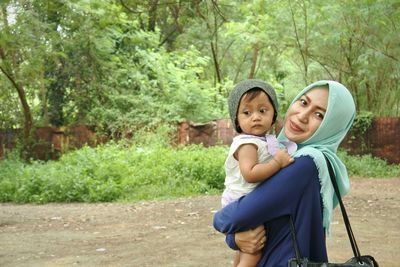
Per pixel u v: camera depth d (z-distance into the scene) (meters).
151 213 12.09
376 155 23.66
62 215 12.26
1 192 15.59
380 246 8.25
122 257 7.77
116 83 25.03
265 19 25.00
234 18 28.47
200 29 29.92
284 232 2.89
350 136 23.91
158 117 23.94
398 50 21.95
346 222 2.95
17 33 21.02
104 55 24.45
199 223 10.54
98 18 22.77
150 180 16.44
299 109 3.02
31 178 15.55
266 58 30.44
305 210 2.87
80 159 18.16
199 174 16.72
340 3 22.16
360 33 22.48
